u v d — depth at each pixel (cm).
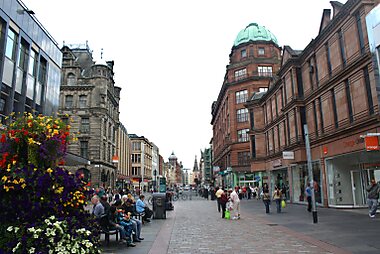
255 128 4000
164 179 4338
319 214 1802
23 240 559
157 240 1077
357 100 1866
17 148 621
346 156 2034
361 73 1823
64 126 686
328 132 2219
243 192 4181
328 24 2170
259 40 5400
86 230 629
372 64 1560
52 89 2970
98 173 4644
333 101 2191
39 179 595
